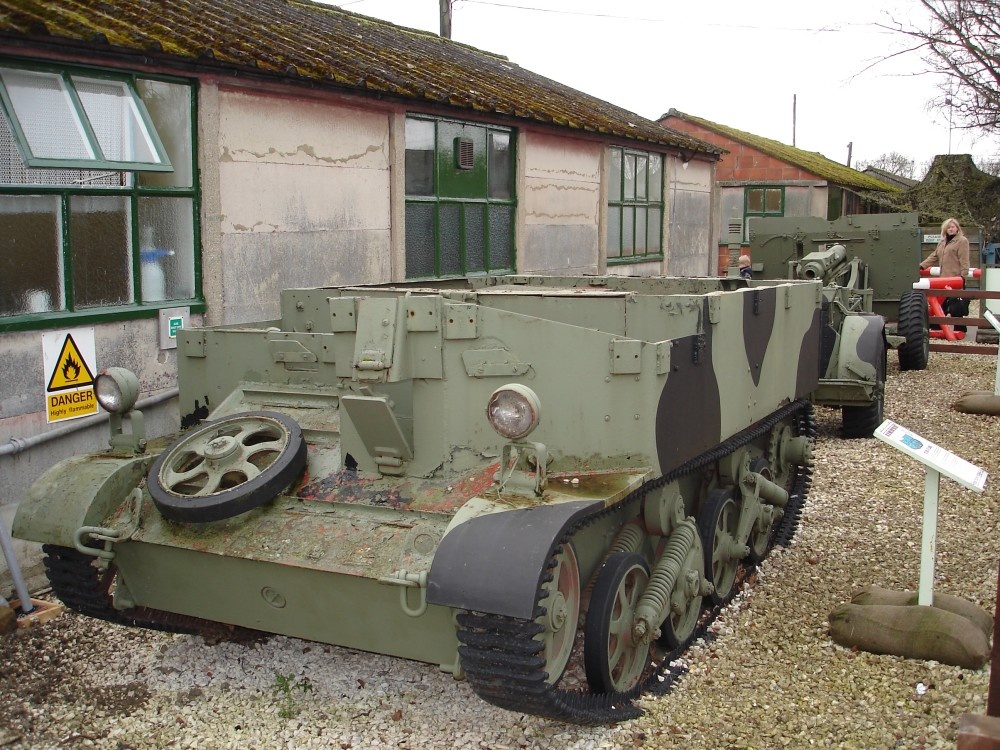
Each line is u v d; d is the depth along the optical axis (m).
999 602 3.50
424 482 4.29
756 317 5.79
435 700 4.54
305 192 8.62
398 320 4.20
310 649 5.12
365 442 4.36
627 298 5.41
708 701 4.47
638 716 4.30
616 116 15.77
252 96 8.00
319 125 8.70
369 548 4.00
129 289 7.10
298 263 8.61
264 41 8.53
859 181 28.81
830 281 12.32
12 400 6.25
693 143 17.70
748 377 5.70
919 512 7.40
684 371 4.67
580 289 6.93
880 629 5.00
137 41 6.78
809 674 4.75
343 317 4.41
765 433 6.87
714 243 19.86
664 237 17.16
